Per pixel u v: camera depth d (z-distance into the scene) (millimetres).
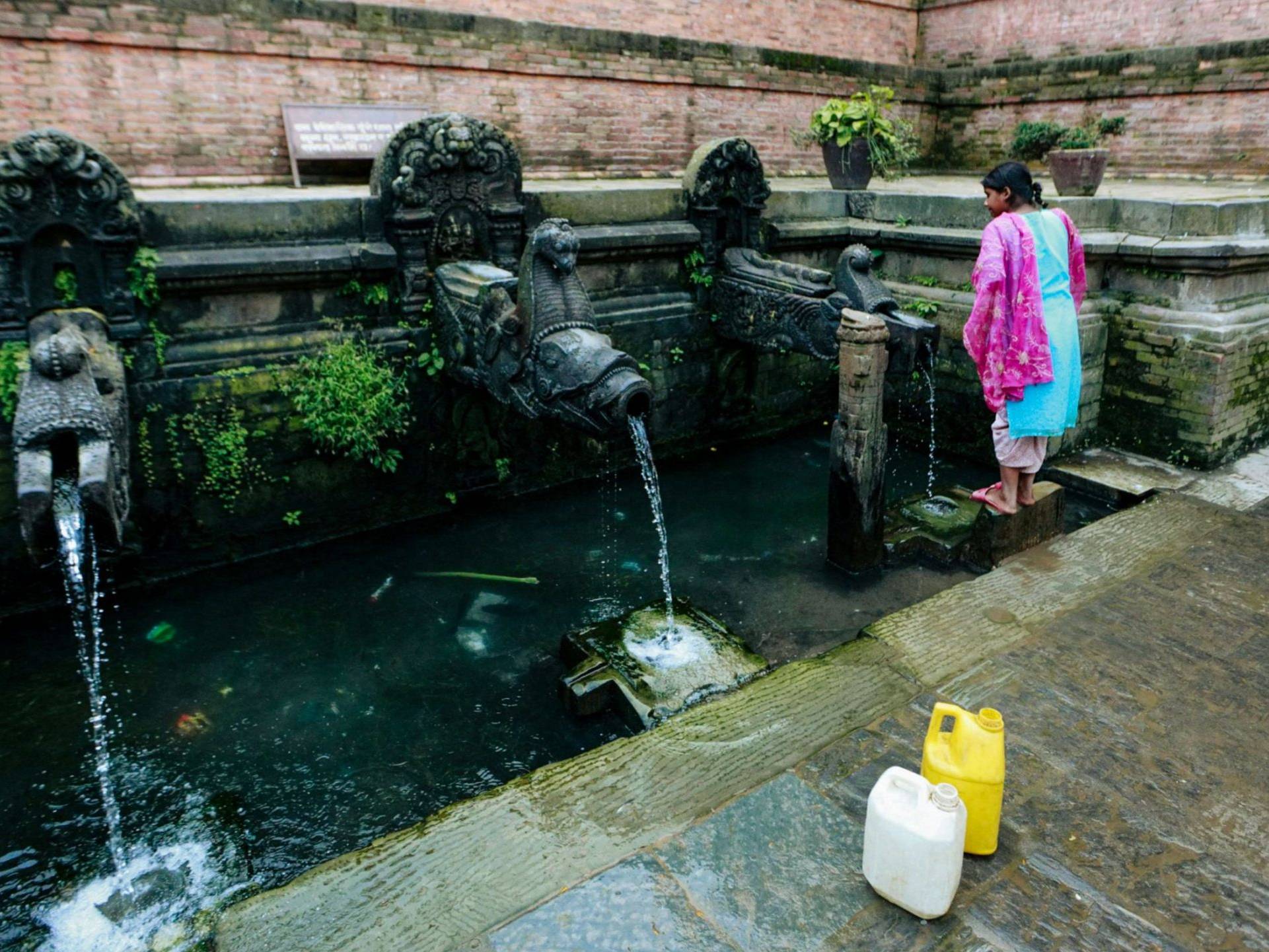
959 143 11719
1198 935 2600
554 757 3914
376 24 7277
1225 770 3299
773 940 2588
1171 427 6586
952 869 2586
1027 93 10859
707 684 4105
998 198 4820
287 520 5672
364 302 5652
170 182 6699
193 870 3287
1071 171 7590
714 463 7410
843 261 5742
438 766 3879
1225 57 9219
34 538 3789
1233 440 6625
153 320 4988
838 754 3418
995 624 4363
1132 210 6641
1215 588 4688
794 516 6316
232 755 3953
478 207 5828
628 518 6305
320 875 2895
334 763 3902
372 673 4527
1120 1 10055
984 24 11250
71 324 4586
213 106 6762
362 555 5742
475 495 6500
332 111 7191
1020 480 5219
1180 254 6242
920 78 11453
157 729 4113
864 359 4969
